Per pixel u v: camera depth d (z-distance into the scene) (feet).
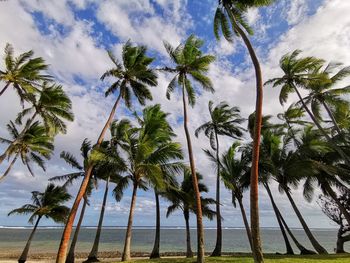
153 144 68.85
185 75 73.10
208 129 95.81
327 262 55.26
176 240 289.53
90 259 81.05
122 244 218.18
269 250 150.82
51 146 91.20
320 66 80.33
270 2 52.70
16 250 153.28
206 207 94.68
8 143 83.92
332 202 97.40
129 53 74.08
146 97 77.51
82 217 87.04
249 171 87.40
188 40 71.92
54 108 80.48
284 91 86.02
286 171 87.61
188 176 94.17
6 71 68.49
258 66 46.34
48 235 365.40
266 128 96.12
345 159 76.48
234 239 304.91
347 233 99.25
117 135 87.10
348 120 90.02
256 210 41.39
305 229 86.22
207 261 62.69
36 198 97.14
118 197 81.30
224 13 56.65
